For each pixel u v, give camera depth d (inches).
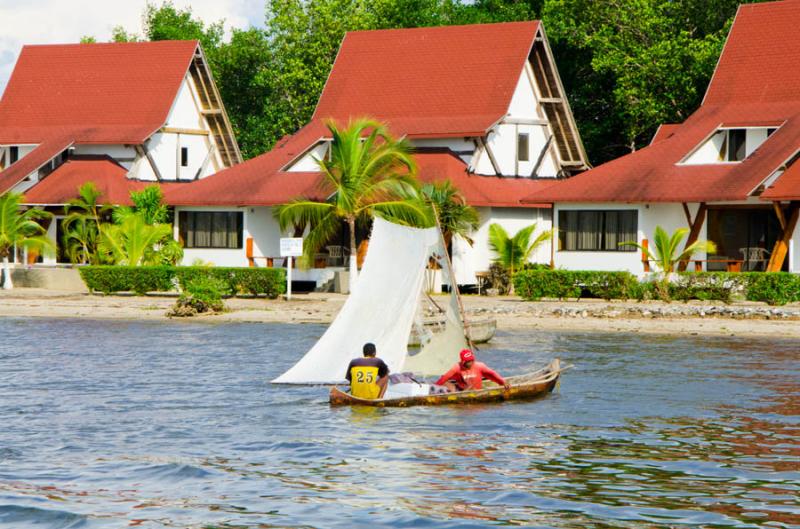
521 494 780.6
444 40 2559.1
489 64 2458.2
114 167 2613.2
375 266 1157.1
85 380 1253.1
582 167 2524.6
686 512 734.5
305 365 1155.3
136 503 766.5
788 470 839.7
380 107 2501.2
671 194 2075.5
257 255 2431.1
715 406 1088.8
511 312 1872.5
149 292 2273.6
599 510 741.9
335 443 934.4
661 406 1088.2
